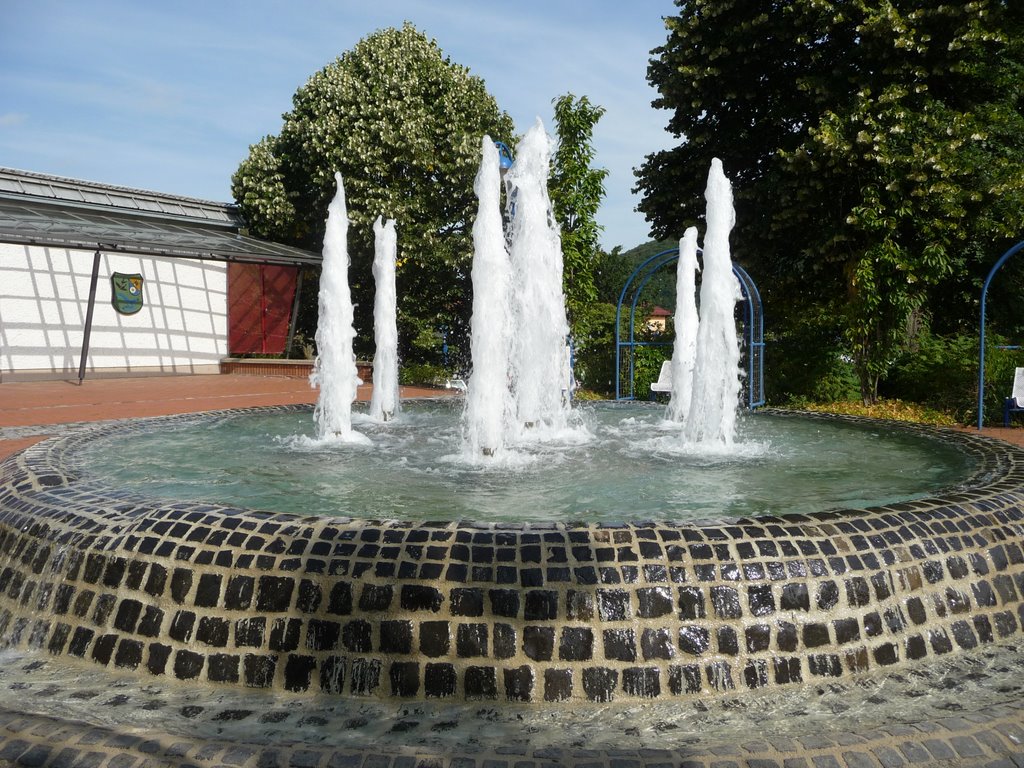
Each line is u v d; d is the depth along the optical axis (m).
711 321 7.21
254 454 6.15
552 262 8.46
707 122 16.70
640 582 3.03
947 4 12.90
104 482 4.22
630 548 3.12
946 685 3.08
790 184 14.12
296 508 4.28
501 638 2.94
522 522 3.32
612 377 16.08
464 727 2.75
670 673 2.97
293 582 3.06
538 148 8.48
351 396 7.21
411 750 2.49
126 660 3.18
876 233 13.11
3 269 18.06
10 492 4.17
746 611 3.06
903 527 3.48
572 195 16.25
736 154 16.23
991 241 14.02
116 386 16.70
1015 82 13.74
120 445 6.45
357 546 3.11
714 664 3.00
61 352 19.09
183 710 2.87
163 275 20.94
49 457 5.10
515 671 2.92
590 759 2.43
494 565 3.01
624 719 2.82
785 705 2.93
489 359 6.26
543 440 7.18
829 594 3.17
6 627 3.53
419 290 23.20
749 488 4.84
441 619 2.96
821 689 3.05
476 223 6.43
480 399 6.21
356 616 2.99
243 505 4.33
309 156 21.84
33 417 11.16
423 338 23.03
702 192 16.77
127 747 2.48
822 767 2.43
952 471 5.34
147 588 3.22
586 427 8.23
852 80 13.77
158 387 16.69
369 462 5.82
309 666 2.99
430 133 22.03
